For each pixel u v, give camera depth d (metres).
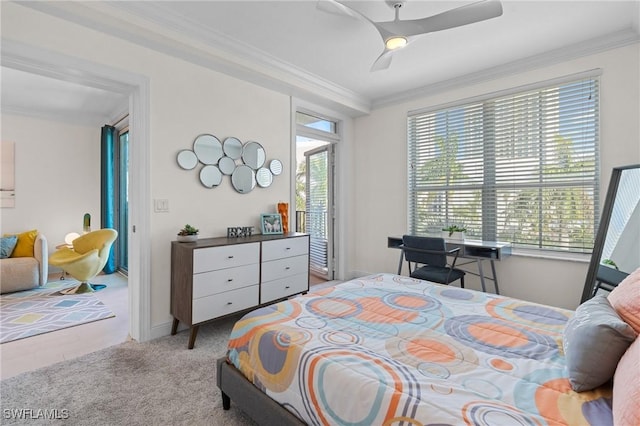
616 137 2.56
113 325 2.75
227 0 2.10
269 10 2.21
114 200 4.70
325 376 1.11
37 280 3.80
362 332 1.40
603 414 0.87
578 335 1.06
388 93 3.88
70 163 4.71
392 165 4.02
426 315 1.61
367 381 1.02
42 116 4.47
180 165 2.62
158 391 1.78
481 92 3.27
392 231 4.04
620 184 2.44
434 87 3.55
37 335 2.53
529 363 1.15
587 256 2.72
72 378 1.90
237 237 2.92
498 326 1.47
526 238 3.04
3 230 4.22
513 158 3.11
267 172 3.29
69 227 4.71
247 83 3.11
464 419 0.84
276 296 2.94
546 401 0.93
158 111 2.50
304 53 2.83
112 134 4.64
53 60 1.99
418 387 0.99
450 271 2.90
